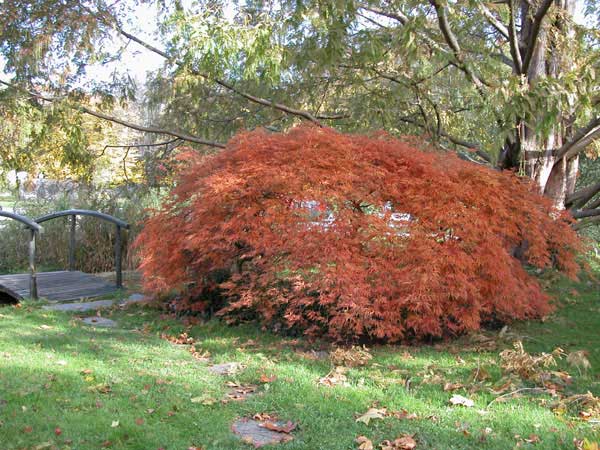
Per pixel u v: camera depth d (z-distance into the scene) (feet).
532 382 14.70
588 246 22.61
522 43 29.89
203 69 28.37
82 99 34.76
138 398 13.24
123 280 32.86
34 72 31.40
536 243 20.59
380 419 12.34
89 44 30.04
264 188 18.94
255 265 19.94
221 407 13.09
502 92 24.00
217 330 20.61
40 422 11.53
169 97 34.94
